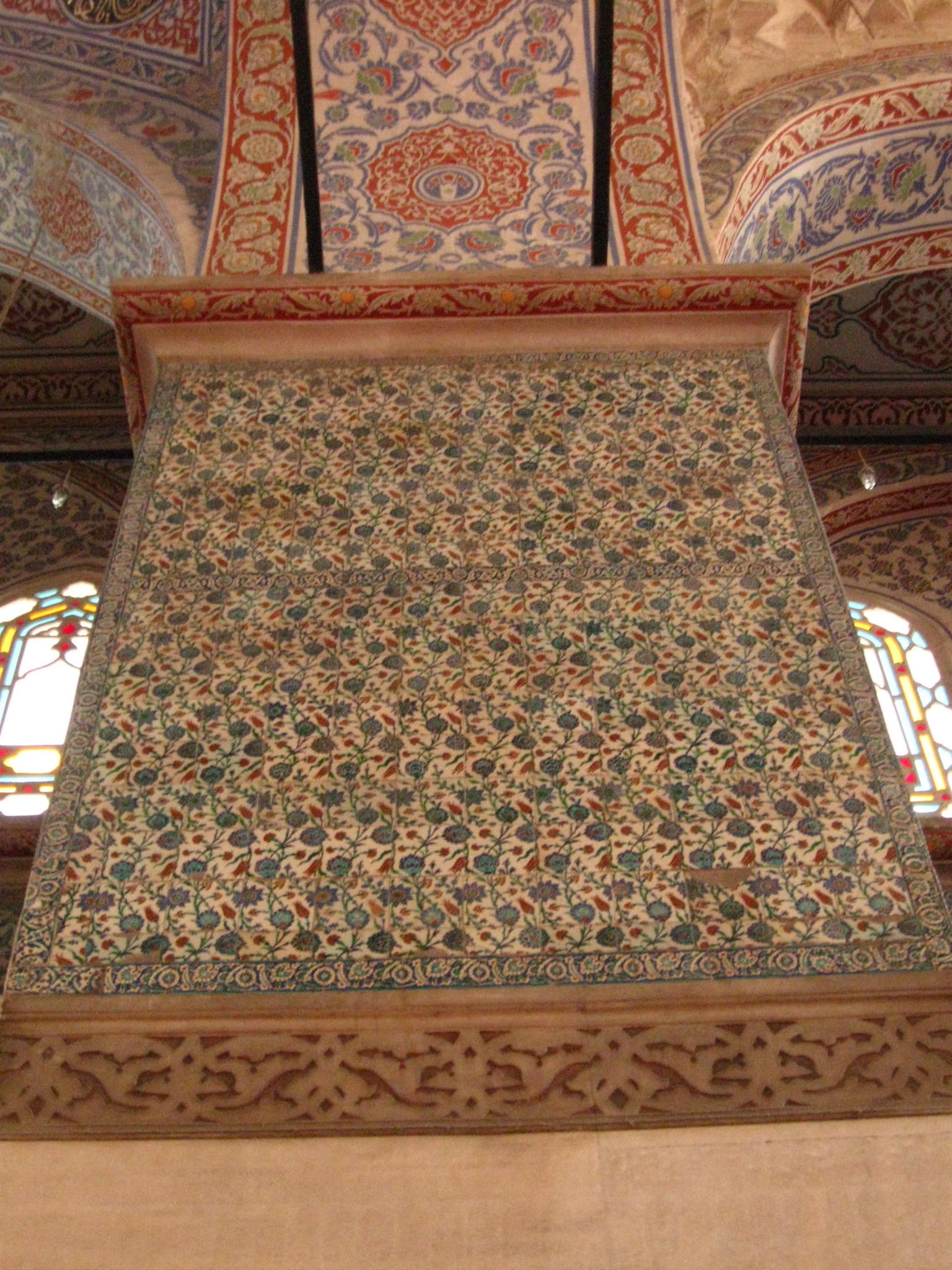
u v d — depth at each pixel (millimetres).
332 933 2422
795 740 2686
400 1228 2072
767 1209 2086
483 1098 2217
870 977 2344
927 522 5836
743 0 4910
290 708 2760
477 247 3783
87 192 4555
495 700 2771
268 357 3477
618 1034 2283
